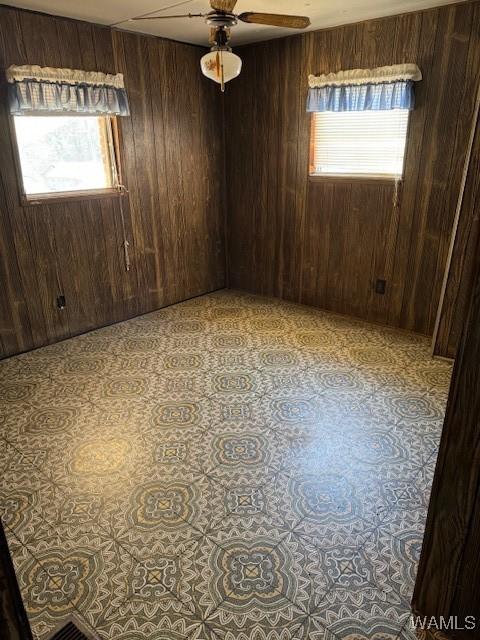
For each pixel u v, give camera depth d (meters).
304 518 1.98
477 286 1.06
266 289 4.90
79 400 2.90
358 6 3.12
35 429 2.60
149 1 2.93
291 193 4.35
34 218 3.47
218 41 2.58
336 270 4.26
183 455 2.38
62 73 3.25
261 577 1.72
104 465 2.30
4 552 0.76
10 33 3.03
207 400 2.89
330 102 3.74
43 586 1.68
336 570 1.74
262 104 4.30
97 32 3.48
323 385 3.06
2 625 0.77
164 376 3.20
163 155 4.22
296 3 3.04
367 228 3.94
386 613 1.58
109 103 3.58
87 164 3.76
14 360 3.48
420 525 1.94
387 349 3.59
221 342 3.76
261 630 1.53
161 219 4.37
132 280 4.27
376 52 3.48
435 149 3.41
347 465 2.30
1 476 2.23
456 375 1.15
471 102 3.17
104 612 1.59
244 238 4.91
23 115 3.19
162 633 1.52
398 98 3.36
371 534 1.90
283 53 4.00
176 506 2.05
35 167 3.44
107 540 1.88
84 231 3.80
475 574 1.26
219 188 4.85
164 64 4.01
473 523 1.23
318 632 1.52
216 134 4.65
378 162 3.77
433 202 3.52
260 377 3.17
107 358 3.49
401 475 2.23
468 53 3.10
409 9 3.20
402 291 3.88
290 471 2.26
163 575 1.73
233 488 2.15
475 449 1.17
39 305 3.64
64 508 2.04
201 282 4.96
